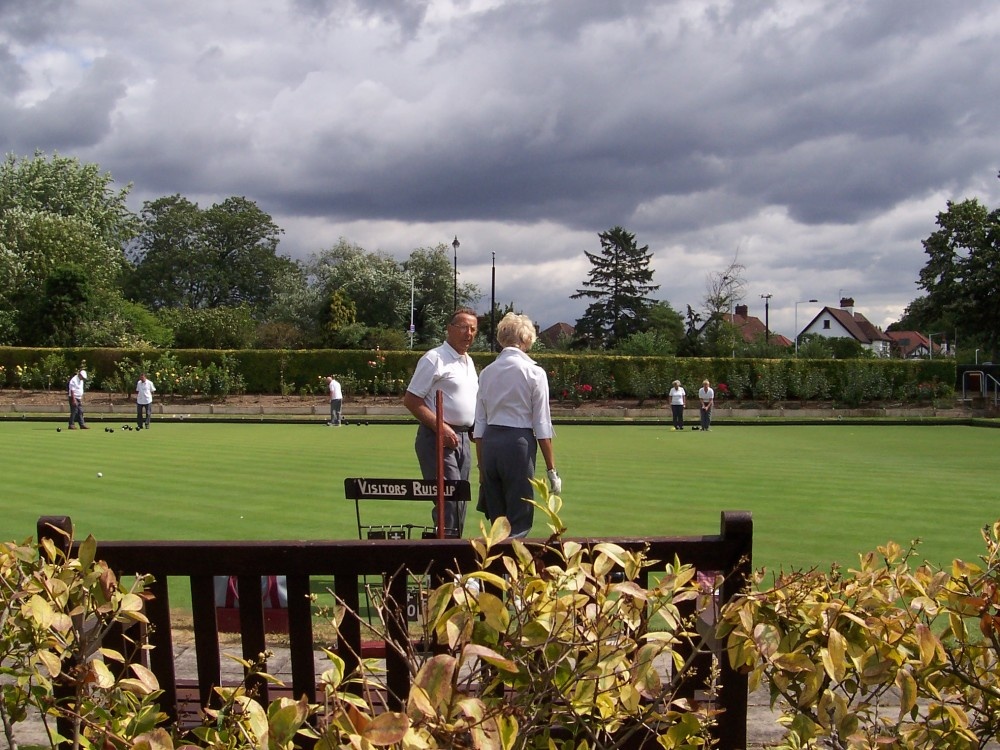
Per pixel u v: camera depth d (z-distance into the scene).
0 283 47.69
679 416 31.67
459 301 76.94
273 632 5.23
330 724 1.91
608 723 2.23
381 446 21.03
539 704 2.09
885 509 11.02
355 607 2.81
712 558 2.76
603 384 41.22
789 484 13.73
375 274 74.50
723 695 2.77
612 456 19.20
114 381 39.47
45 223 52.09
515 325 6.05
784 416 39.16
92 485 12.84
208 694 2.89
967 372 45.53
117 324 46.78
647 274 81.81
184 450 19.33
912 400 41.75
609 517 10.31
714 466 16.81
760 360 41.81
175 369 39.38
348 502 11.23
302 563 2.80
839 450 21.44
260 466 15.86
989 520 10.18
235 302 87.50
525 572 2.20
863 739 2.21
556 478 5.99
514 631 2.19
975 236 46.44
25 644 2.69
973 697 2.46
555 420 35.19
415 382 6.56
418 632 4.16
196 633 2.88
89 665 2.43
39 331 45.84
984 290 46.53
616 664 2.11
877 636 2.37
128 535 8.98
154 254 86.06
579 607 2.12
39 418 32.25
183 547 2.82
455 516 6.42
